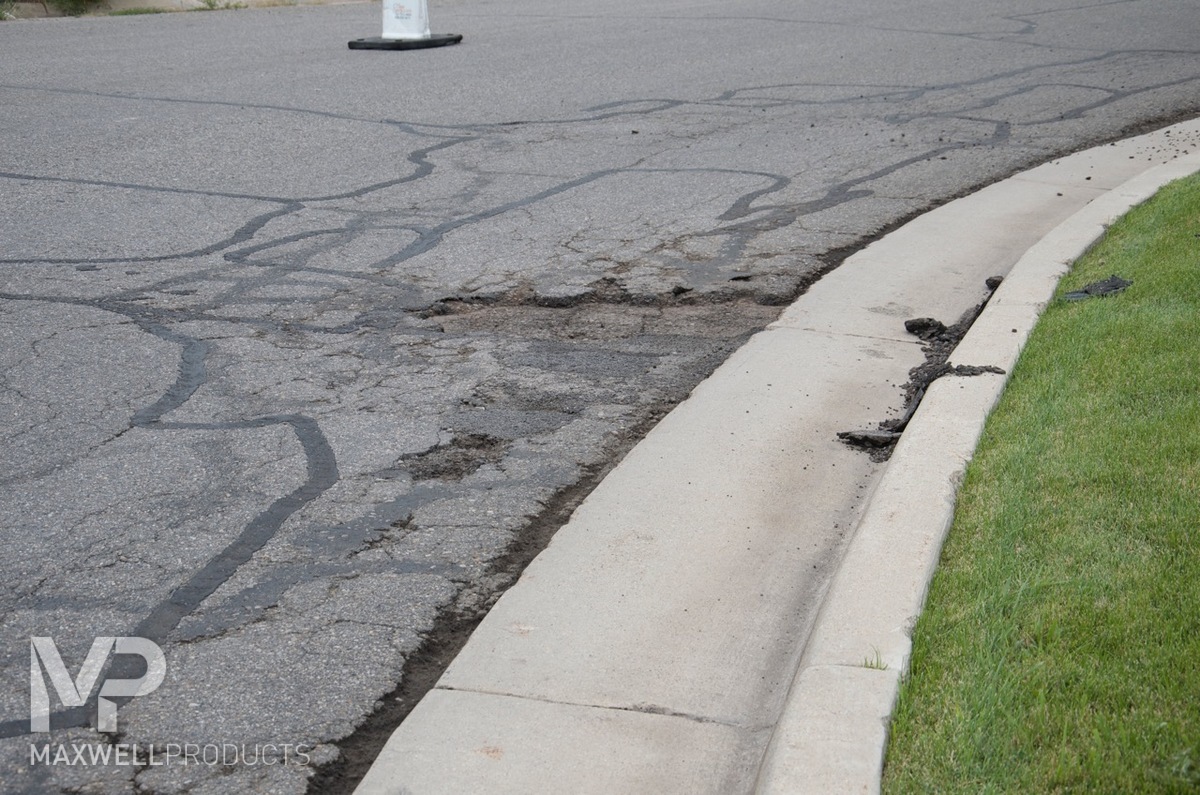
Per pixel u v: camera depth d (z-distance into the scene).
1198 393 4.78
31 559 4.15
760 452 4.92
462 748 3.20
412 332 6.37
